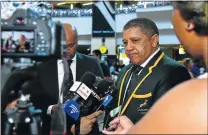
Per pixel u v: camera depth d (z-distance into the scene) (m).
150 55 1.36
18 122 0.71
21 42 0.68
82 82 1.35
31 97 0.80
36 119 0.75
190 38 0.61
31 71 0.72
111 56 9.80
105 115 1.36
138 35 1.34
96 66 1.87
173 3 0.64
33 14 0.71
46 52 0.68
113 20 14.37
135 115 1.28
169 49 10.93
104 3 14.29
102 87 1.39
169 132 0.51
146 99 1.27
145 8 13.09
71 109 1.22
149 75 1.31
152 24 1.38
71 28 1.63
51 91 0.79
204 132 0.49
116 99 1.42
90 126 1.25
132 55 1.36
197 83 0.54
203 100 0.51
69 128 1.22
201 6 0.58
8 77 0.71
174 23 0.64
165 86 1.24
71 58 1.67
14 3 0.80
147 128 0.53
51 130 0.76
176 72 1.28
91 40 14.59
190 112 0.51
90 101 1.31
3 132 0.72
